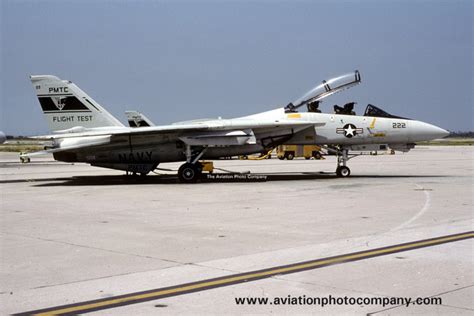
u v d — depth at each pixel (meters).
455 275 6.89
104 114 22.75
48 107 22.69
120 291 6.37
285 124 21.75
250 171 29.25
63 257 8.19
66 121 22.70
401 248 8.52
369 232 9.98
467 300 5.89
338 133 22.94
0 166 39.12
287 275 6.96
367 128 23.03
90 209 13.70
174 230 10.45
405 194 16.50
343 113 23.30
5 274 7.20
